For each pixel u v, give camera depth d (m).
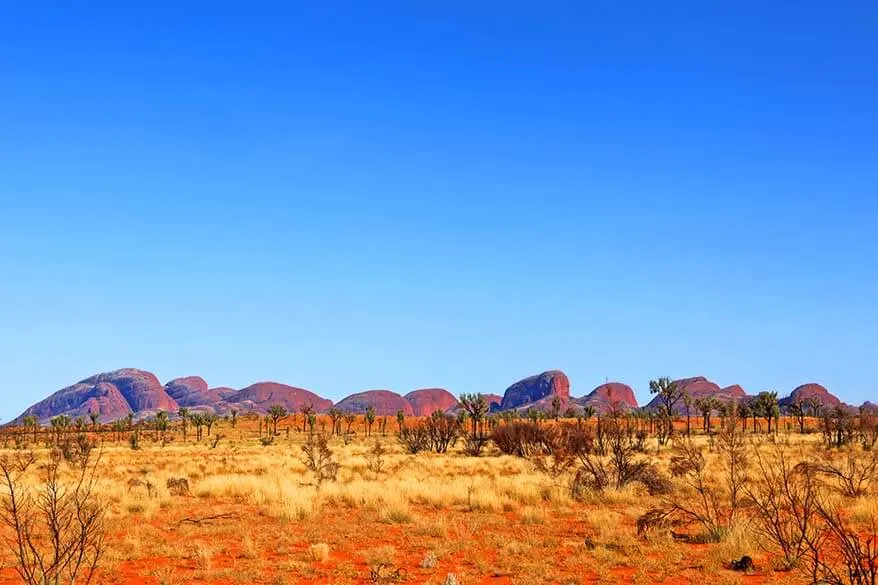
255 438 113.38
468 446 58.06
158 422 113.25
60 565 12.59
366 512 20.86
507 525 18.47
